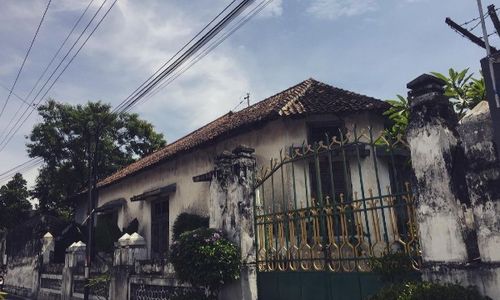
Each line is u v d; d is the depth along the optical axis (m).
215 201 7.65
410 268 4.89
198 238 6.94
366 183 9.98
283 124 10.63
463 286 4.20
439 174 4.58
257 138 11.17
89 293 11.79
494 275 3.99
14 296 17.64
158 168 15.79
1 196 27.98
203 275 6.62
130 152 24.91
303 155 6.47
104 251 16.50
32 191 26.67
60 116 22.50
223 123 14.00
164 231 15.05
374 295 4.79
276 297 6.59
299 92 11.99
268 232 6.95
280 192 10.13
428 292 4.15
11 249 20.75
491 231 4.07
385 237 5.25
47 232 17.59
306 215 6.31
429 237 4.59
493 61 3.96
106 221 17.31
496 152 4.12
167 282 8.43
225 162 7.68
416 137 4.88
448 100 4.95
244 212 7.15
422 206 4.71
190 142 13.98
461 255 4.28
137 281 9.50
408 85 5.02
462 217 4.38
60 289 14.02
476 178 4.25
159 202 15.77
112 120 21.70
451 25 7.35
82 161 22.62
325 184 10.08
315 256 6.13
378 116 10.70
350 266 5.64
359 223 5.62
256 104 14.55
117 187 18.91
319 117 10.57
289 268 6.45
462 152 4.57
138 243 10.32
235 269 6.73
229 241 7.07
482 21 4.29
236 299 6.79
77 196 21.70
